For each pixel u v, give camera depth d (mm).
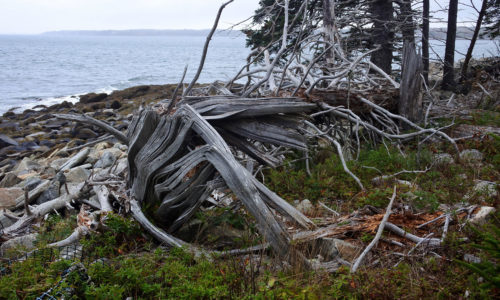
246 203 4699
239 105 5617
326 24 13242
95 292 3852
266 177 8133
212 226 5699
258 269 4434
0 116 27641
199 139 5691
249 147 5957
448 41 18172
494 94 14875
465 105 14117
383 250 4707
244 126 5734
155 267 4676
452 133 10234
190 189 5254
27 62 89375
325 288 3988
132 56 131625
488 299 3457
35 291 4113
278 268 4488
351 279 4008
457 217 5102
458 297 3771
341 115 9164
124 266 4445
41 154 16062
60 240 5984
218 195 7008
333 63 12344
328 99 9578
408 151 9422
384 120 10172
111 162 11406
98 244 5227
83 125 20250
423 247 4633
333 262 4520
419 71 10484
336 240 4816
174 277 4312
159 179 5547
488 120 11328
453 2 17719
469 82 17094
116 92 32375
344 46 15977
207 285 4055
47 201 8266
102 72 68062
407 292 3855
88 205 7223
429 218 5297
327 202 6789
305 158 8227
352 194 6895
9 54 122500
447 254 4473
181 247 4855
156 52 169750
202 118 5293
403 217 5242
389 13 16141
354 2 16531
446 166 8016
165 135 5473
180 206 5383
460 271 4090
